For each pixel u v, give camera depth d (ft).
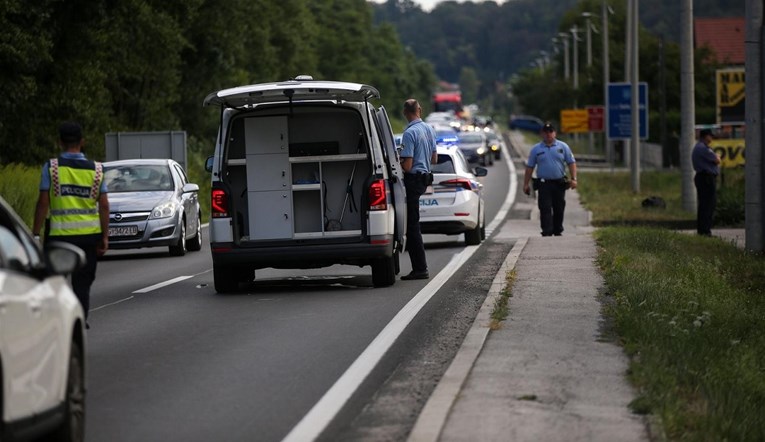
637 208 328.29
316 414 74.02
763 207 190.60
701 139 230.68
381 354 95.35
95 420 73.56
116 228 206.18
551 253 168.04
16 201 254.47
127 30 396.37
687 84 315.99
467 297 131.75
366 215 139.95
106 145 345.10
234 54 534.78
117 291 149.69
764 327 108.17
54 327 58.70
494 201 376.89
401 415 73.31
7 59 313.32
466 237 208.03
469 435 63.98
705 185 229.04
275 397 79.61
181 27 437.58
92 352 99.30
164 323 116.57
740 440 66.49
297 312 122.31
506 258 162.20
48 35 323.98
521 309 111.86
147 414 75.10
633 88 399.24
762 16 189.26
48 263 61.57
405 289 141.38
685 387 76.79
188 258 207.82
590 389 75.20
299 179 142.31
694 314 106.83
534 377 79.10
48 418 56.85
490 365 83.51
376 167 140.56
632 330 94.63
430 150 152.25
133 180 216.95
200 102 522.06
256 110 140.67
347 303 128.77
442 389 75.51
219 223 139.74
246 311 124.36
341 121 143.33
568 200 374.02
